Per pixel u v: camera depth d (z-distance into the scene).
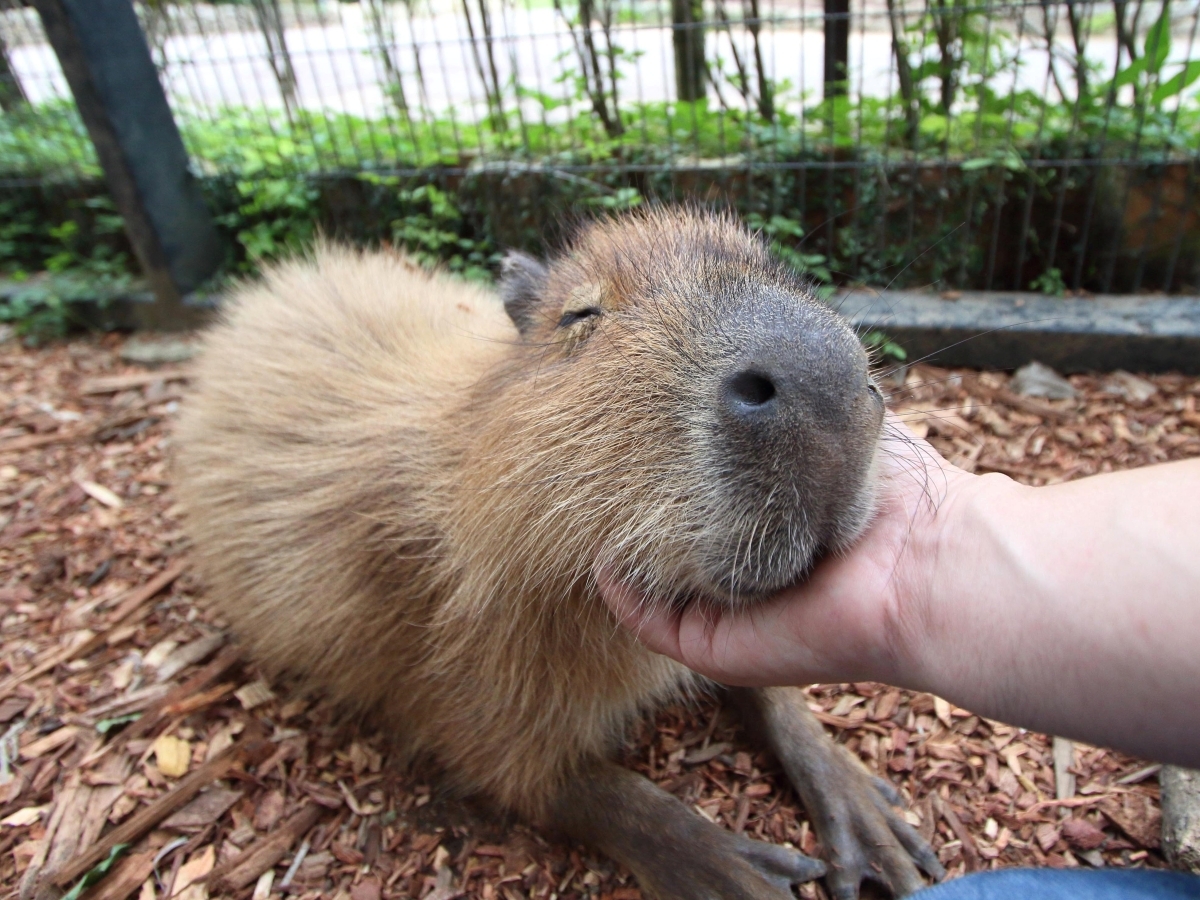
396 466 0.41
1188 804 0.37
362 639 0.44
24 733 0.47
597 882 0.40
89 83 0.84
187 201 0.94
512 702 0.40
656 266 0.33
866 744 0.45
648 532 0.29
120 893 0.39
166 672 0.51
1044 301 0.78
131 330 0.99
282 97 0.98
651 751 0.46
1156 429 0.66
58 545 0.62
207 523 0.50
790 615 0.29
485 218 0.90
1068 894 0.28
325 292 0.56
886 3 0.92
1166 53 0.79
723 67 1.01
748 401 0.26
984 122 0.85
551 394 0.33
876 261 0.84
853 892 0.37
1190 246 0.79
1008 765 0.43
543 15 1.35
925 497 0.28
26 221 1.09
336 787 0.45
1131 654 0.22
